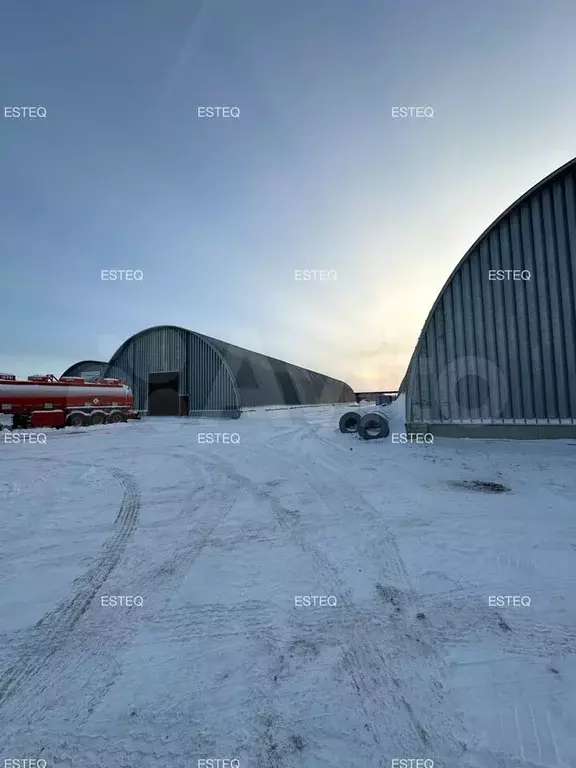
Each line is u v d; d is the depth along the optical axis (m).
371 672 3.04
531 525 5.77
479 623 3.60
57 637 3.53
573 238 11.41
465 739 2.47
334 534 5.72
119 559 5.05
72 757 2.41
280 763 2.35
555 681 2.90
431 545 5.23
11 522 6.38
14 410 20.16
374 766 2.32
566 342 11.41
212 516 6.61
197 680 3.00
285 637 3.48
